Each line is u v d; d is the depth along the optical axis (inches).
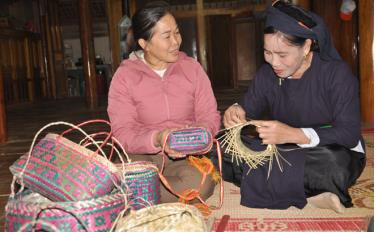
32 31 519.2
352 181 90.6
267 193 91.8
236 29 543.2
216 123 97.1
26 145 207.5
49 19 539.8
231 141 90.1
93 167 66.9
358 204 93.3
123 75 95.7
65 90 561.6
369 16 201.8
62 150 68.1
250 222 86.4
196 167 91.4
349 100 89.8
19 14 539.8
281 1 87.0
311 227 81.9
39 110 399.2
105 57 596.1
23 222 63.7
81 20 366.0
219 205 98.1
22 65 488.1
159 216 69.9
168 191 89.8
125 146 91.3
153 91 95.1
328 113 93.7
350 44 279.3
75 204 63.1
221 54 591.8
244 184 93.9
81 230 63.9
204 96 98.2
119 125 93.7
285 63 85.5
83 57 372.2
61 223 63.2
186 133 83.3
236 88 536.1
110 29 448.8
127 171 78.4
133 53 100.9
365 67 206.1
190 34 571.2
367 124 201.9
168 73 96.0
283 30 82.1
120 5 445.1
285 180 88.6
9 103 457.4
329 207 88.7
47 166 66.9
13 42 471.5
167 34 89.4
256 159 90.4
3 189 124.9
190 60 99.9
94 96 378.0
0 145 211.2
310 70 92.4
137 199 79.0
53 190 65.8
